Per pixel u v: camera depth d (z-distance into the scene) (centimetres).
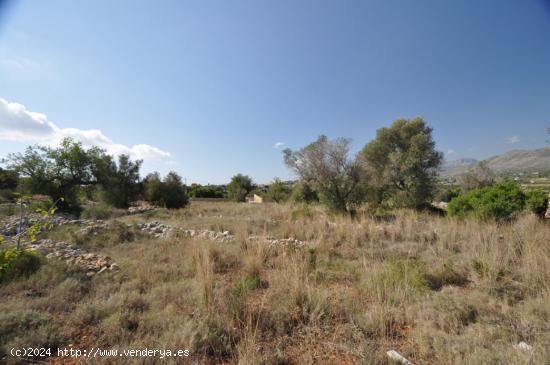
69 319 297
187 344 246
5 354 233
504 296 339
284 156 1598
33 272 425
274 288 380
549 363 211
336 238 739
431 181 1831
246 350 241
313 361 240
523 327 271
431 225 841
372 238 702
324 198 1544
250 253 543
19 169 1603
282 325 291
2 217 1114
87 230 797
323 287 388
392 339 270
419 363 236
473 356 223
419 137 1812
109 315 308
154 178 2269
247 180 3984
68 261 491
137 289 385
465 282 421
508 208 858
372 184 1569
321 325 295
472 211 949
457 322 286
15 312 282
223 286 400
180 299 348
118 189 2062
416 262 452
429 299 345
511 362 214
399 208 1659
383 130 2014
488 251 516
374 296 356
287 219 1115
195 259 502
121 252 628
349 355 248
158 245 680
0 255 426
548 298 321
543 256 434
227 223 1035
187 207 2134
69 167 1764
